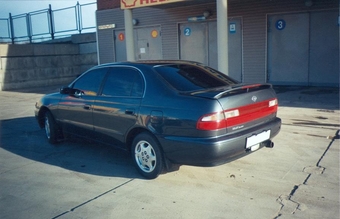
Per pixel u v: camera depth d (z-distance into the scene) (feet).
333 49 38.88
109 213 13.73
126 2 39.17
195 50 48.78
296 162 18.29
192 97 15.26
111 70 19.24
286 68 42.09
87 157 20.66
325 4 38.22
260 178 16.43
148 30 53.06
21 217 13.69
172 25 50.08
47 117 23.38
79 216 13.58
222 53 32.35
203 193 15.11
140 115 16.57
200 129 14.55
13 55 58.70
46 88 59.62
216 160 14.75
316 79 40.42
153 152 16.42
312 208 13.47
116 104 17.92
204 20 46.80
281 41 41.88
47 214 13.85
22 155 21.58
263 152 19.94
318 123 25.18
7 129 28.81
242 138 15.25
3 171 18.92
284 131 23.80
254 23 43.09
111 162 19.60
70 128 21.47
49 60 63.31
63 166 19.29
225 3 31.78
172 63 18.52
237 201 14.26
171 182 16.35
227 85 17.65
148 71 17.37
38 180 17.42
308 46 40.29
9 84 58.75
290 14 40.78
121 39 56.24
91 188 16.16
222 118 14.69
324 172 16.87
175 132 15.29
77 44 66.74
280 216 12.95
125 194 15.34
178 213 13.50
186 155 15.11
